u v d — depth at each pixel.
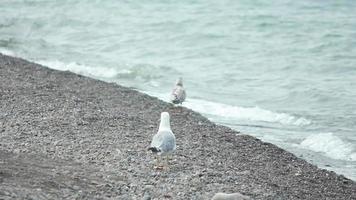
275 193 14.61
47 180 12.91
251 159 17.52
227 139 19.36
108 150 16.23
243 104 26.14
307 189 15.56
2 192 11.70
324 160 19.38
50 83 24.52
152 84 29.31
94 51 36.72
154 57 35.47
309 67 32.84
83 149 16.16
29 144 16.16
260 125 23.20
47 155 15.27
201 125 20.92
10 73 25.75
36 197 11.74
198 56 35.62
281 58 34.69
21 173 13.14
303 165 17.67
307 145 20.84
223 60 34.53
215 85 29.47
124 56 35.44
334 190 15.82
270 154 18.30
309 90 27.86
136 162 15.34
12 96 21.72
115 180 13.73
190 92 27.97
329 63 33.47
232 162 16.84
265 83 29.86
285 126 23.25
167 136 14.65
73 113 19.98
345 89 28.42
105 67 32.06
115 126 18.97
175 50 36.88
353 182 16.69
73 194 12.32
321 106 25.94
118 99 23.25
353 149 20.42
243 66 33.19
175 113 22.20
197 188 13.93
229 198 12.52
